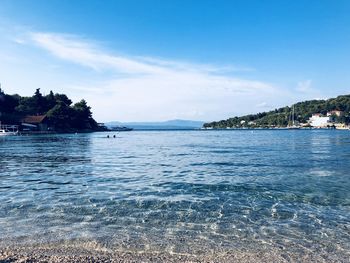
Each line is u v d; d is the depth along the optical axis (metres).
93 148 58.56
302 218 13.49
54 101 175.25
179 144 72.50
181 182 21.42
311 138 102.00
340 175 24.16
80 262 8.98
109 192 18.19
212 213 14.09
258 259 9.62
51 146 63.72
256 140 90.31
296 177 23.27
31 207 14.88
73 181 22.05
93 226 12.33
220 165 31.02
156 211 14.32
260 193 17.95
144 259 9.46
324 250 10.33
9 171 27.52
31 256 9.39
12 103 154.75
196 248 10.40
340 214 14.06
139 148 58.66
